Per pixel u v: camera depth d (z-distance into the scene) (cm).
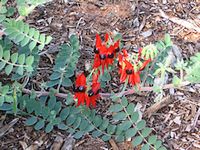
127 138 50
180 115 54
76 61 52
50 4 64
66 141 50
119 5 65
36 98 51
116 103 53
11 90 49
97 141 50
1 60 46
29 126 51
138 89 50
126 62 47
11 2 63
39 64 56
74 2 64
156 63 51
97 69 48
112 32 61
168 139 51
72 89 54
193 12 65
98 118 49
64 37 60
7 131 50
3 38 55
